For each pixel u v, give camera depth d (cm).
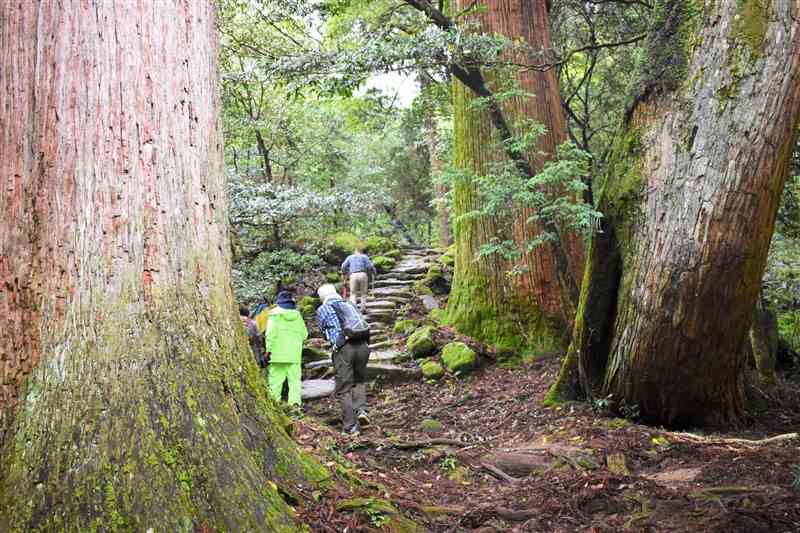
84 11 304
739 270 616
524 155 875
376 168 2111
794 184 933
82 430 274
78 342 284
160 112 320
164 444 285
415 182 2561
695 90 633
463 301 1098
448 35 762
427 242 2775
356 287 1295
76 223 291
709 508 399
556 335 1016
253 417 345
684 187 628
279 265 1435
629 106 718
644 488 450
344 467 438
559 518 412
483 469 542
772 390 865
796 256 955
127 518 265
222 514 285
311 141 1814
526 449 610
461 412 838
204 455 294
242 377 345
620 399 709
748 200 595
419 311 1285
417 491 461
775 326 944
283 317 812
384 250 1728
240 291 1200
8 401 278
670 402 688
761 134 584
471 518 407
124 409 282
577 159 803
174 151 326
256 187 1294
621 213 705
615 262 720
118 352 288
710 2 631
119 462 273
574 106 1418
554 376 898
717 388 690
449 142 1667
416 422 808
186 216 328
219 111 373
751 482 454
